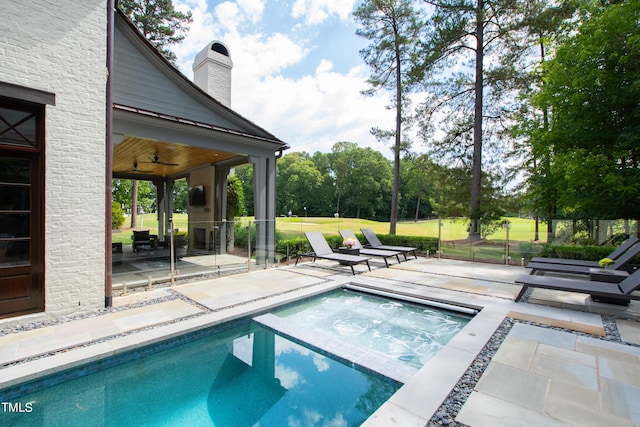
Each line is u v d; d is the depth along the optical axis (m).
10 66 3.75
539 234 8.39
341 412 2.56
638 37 7.12
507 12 9.97
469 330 3.68
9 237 3.86
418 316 4.78
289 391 2.87
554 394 2.39
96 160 4.43
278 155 8.38
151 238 10.34
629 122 8.09
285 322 4.24
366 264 8.08
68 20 4.20
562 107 9.09
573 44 8.87
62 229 4.14
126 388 2.96
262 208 8.01
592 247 7.71
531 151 10.92
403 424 2.02
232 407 2.68
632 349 3.19
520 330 3.73
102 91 4.50
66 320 3.98
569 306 4.60
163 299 4.95
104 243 4.50
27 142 3.97
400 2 11.70
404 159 13.02
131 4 14.66
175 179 13.12
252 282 6.19
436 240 10.25
